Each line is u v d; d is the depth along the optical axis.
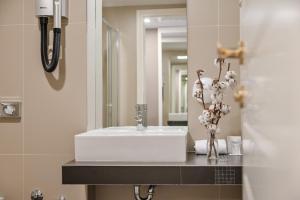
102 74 2.10
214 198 1.87
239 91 0.82
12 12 2.00
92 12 2.04
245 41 1.02
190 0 1.91
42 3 1.88
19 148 1.98
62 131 1.95
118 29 2.11
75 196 1.92
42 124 1.97
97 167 1.56
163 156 1.61
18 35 1.99
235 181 1.50
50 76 1.96
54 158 1.95
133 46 2.09
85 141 1.67
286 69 0.52
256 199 0.82
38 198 1.86
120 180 1.55
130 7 2.08
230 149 1.82
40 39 1.96
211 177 1.52
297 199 0.46
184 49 1.99
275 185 0.59
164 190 1.90
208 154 1.69
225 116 1.87
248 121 0.98
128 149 1.63
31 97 1.97
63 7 1.91
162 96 2.02
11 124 1.98
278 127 0.56
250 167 0.94
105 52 2.10
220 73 1.82
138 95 2.06
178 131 1.80
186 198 1.89
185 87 1.98
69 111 1.95
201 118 1.72
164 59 2.02
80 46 1.94
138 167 1.54
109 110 2.08
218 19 1.89
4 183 1.99
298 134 0.46
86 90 1.94
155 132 1.78
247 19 0.96
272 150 0.61
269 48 0.63
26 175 1.97
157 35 2.04
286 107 0.52
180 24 2.01
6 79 1.99
